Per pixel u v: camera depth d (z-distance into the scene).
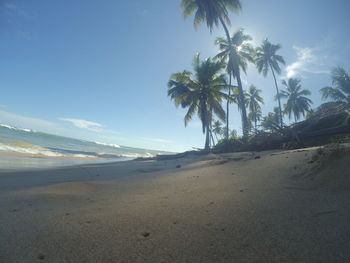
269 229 1.32
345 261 0.92
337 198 1.74
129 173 5.79
